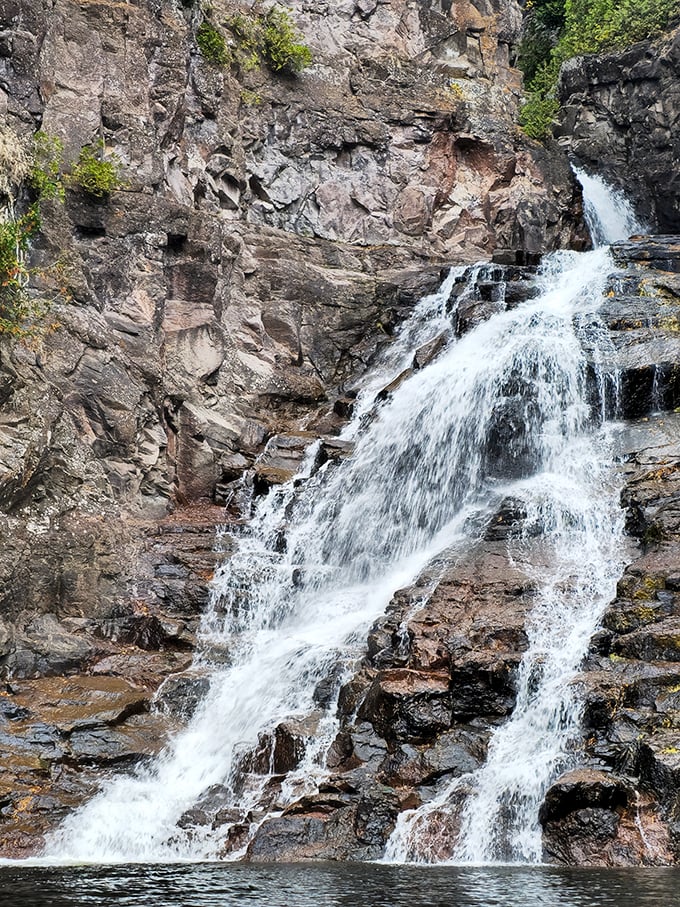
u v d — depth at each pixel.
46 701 14.10
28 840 11.70
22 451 16.39
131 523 17.78
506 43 30.86
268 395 21.97
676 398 18.17
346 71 27.25
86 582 16.45
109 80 20.77
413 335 23.09
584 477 17.05
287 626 16.67
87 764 13.16
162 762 13.47
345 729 12.43
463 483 17.97
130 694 14.52
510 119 29.75
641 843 10.08
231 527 18.44
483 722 12.25
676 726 10.80
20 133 19.00
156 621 16.06
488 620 13.33
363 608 16.12
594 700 11.40
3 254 17.19
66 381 18.19
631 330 19.44
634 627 12.59
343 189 26.28
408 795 11.34
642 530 15.26
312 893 8.41
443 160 27.86
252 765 12.79
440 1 29.66
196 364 20.83
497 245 27.84
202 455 19.91
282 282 23.25
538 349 18.83
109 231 19.95
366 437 19.95
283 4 26.95
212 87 23.69
